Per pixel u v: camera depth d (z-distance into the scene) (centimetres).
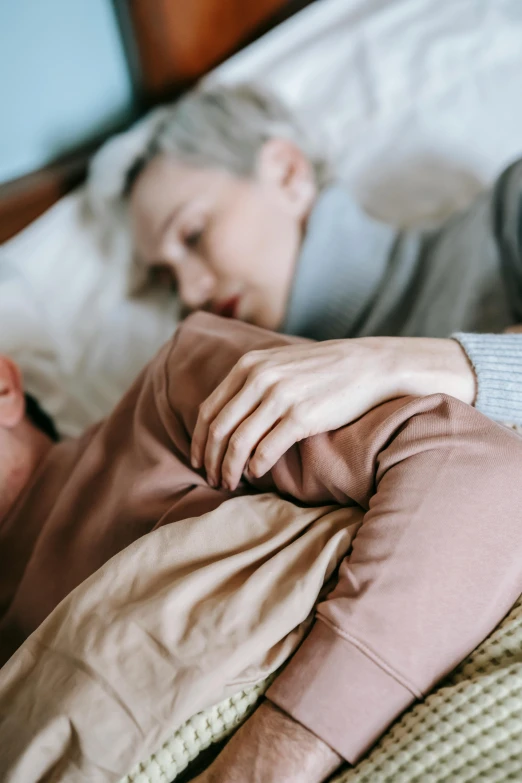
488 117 115
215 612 47
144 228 108
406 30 122
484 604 46
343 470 52
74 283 113
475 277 90
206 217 104
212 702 46
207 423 57
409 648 44
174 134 108
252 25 130
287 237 104
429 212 112
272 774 43
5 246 112
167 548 51
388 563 45
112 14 123
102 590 50
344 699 44
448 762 43
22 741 45
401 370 58
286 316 101
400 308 98
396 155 116
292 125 115
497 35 119
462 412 50
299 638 48
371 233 102
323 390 55
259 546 51
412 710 47
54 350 108
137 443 62
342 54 124
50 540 63
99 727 44
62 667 47
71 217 116
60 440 88
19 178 117
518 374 60
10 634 63
